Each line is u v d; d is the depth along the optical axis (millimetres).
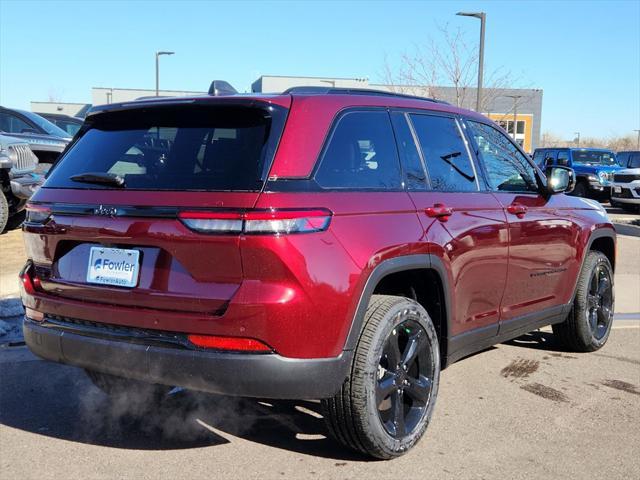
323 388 3117
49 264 3545
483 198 4301
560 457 3629
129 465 3447
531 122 56625
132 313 3162
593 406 4418
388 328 3369
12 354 5281
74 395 4461
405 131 3922
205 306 3002
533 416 4215
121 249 3246
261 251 2926
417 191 3793
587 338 5562
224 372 2975
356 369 3254
